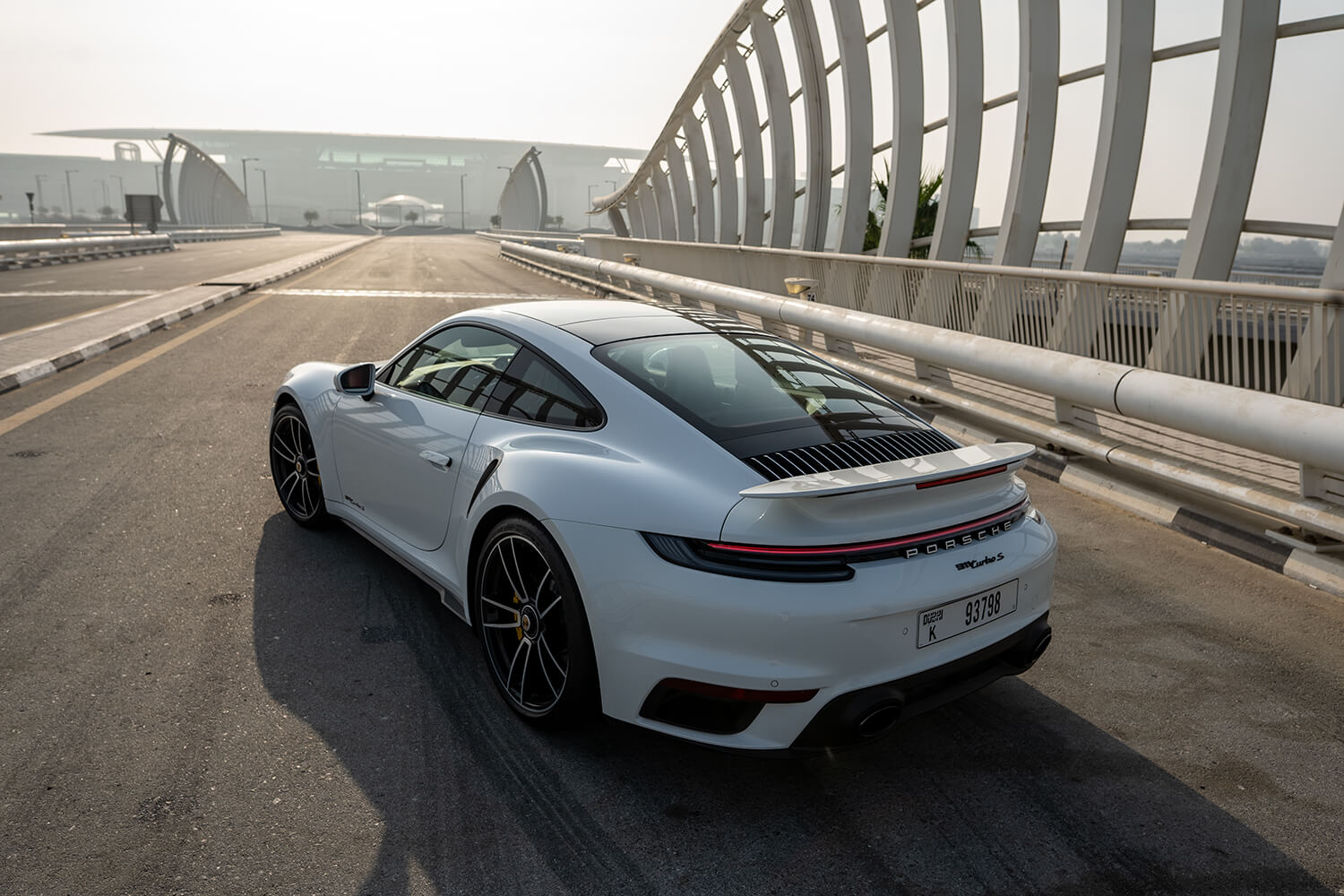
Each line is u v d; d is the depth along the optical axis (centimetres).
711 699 227
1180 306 535
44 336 1010
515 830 229
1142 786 256
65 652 313
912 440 275
